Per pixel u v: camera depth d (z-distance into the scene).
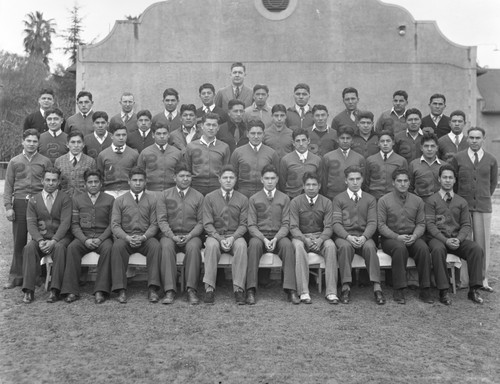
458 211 5.91
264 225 5.83
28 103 39.78
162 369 3.86
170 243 5.61
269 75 12.88
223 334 4.57
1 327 4.68
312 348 4.29
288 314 5.14
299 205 5.91
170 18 12.84
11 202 6.06
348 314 5.16
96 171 5.80
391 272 6.05
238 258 5.52
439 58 12.89
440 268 5.60
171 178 6.32
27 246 5.51
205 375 3.77
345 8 12.84
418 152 6.79
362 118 6.66
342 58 12.87
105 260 5.52
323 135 6.89
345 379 3.74
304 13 12.86
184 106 6.79
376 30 12.84
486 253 6.15
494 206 17.09
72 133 6.17
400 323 4.93
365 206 5.89
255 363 3.98
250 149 6.31
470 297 5.72
